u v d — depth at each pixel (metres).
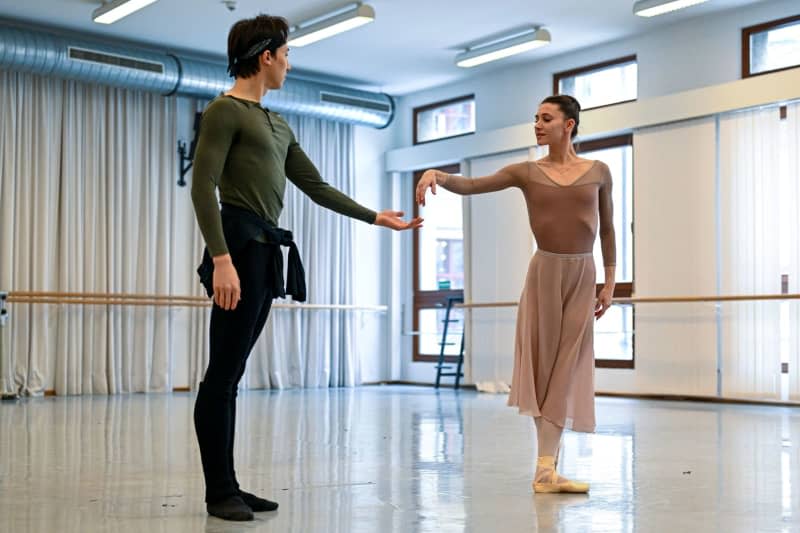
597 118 9.71
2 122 9.13
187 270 10.34
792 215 8.19
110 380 9.64
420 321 12.00
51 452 4.57
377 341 12.07
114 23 9.19
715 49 8.88
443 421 6.49
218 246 2.62
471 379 10.91
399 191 12.22
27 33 8.71
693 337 8.84
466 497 3.23
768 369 8.27
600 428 5.96
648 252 9.25
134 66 9.32
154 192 10.09
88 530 2.59
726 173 8.70
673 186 9.07
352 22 8.67
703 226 8.82
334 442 5.09
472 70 10.93
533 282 3.50
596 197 3.49
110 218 9.73
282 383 10.98
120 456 4.41
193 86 9.77
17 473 3.81
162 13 8.87
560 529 2.64
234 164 2.77
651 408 7.81
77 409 7.54
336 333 11.48
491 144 10.80
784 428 5.98
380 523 2.72
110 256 9.69
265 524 2.69
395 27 9.34
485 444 5.00
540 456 3.43
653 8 8.16
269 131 2.84
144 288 9.92
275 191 2.85
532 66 10.53
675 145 9.08
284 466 4.08
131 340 9.85
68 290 9.44
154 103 10.14
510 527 2.67
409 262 12.16
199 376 10.31
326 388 11.09
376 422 6.40
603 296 3.59
